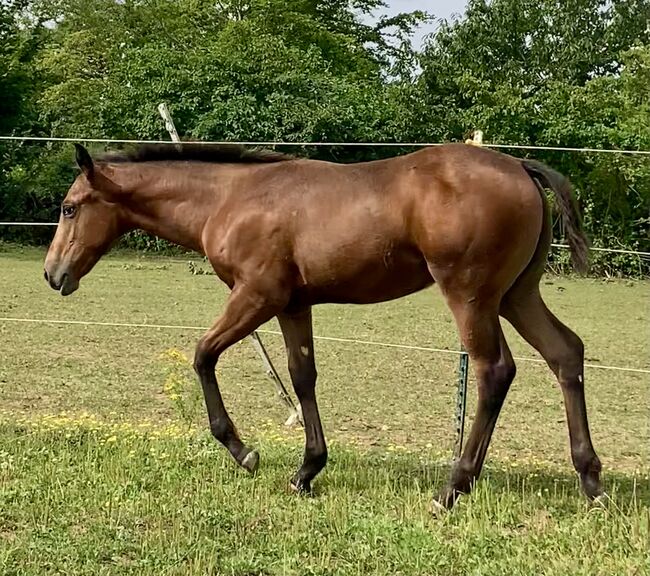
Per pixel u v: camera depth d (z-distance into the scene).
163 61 22.11
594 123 19.31
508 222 4.65
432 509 4.84
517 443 6.84
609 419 7.72
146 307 13.30
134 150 5.66
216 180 5.43
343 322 12.52
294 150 20.81
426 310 13.83
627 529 4.48
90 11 33.78
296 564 4.09
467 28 27.22
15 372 8.88
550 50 28.64
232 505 4.88
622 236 17.08
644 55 23.72
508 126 19.33
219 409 5.36
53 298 13.89
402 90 21.48
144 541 4.32
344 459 5.92
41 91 28.58
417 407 7.95
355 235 4.87
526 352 10.77
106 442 5.94
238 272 5.13
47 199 22.19
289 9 31.50
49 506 4.76
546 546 4.30
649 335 11.88
